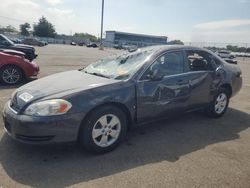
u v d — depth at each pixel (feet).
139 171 11.62
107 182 10.71
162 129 16.71
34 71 29.76
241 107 23.06
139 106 14.07
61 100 11.84
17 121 11.76
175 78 15.58
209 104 18.35
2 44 40.70
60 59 64.80
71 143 12.21
